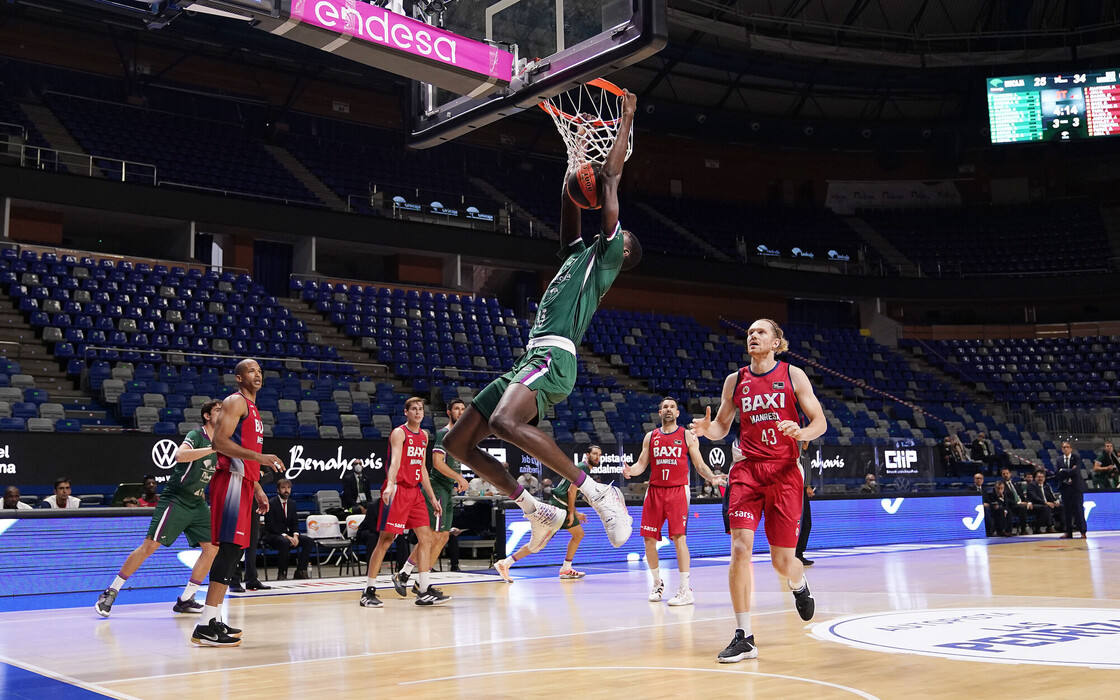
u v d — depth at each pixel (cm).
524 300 2397
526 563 1142
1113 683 354
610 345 2123
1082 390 2375
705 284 2420
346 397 1540
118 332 1502
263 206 1903
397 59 558
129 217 1825
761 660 429
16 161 1831
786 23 2348
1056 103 2408
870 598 691
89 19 1895
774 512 458
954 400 2347
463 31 647
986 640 470
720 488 1370
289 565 1185
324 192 2195
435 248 2094
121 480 1194
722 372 2216
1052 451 2094
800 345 2402
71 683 404
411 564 799
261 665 443
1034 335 2661
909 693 344
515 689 369
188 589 686
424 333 1897
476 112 630
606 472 1465
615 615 632
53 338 1455
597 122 468
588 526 1192
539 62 591
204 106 2327
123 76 2230
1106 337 2516
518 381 400
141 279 1655
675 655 453
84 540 862
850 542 1392
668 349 2211
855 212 2925
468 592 821
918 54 2305
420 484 741
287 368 1617
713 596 755
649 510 723
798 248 2659
